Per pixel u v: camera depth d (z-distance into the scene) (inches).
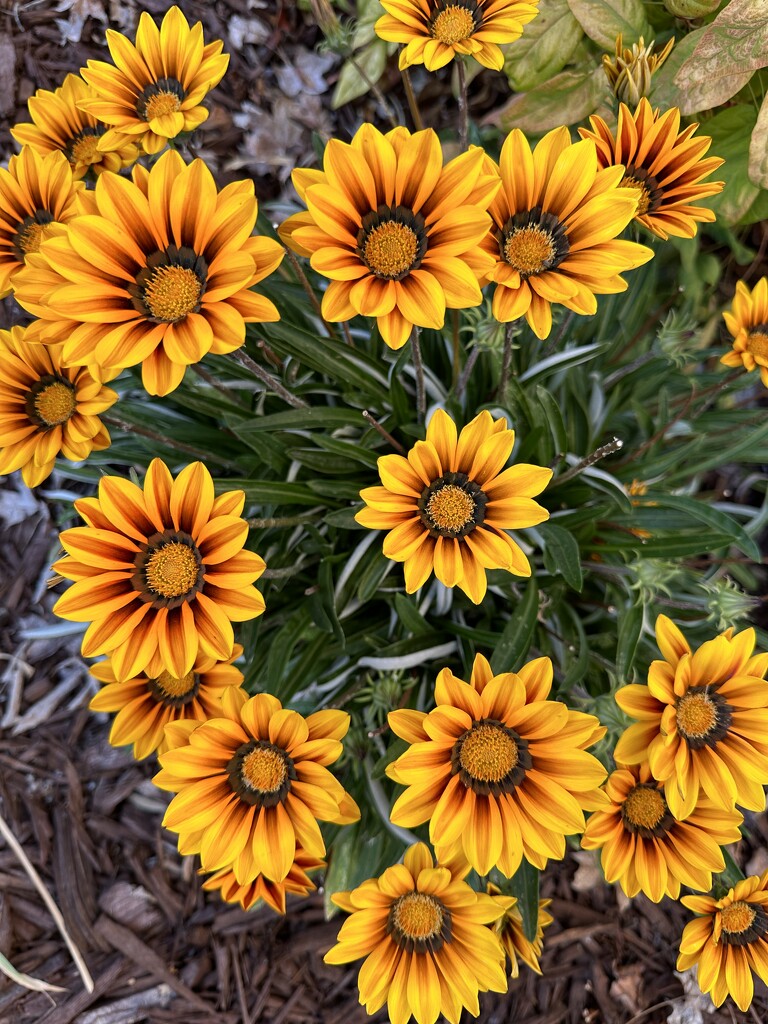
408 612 17.8
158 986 21.5
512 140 12.5
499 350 17.4
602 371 23.0
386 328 12.5
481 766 13.0
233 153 27.3
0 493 24.8
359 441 19.1
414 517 13.3
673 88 20.0
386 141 12.2
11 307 25.2
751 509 24.5
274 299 20.1
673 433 21.7
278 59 28.0
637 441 23.1
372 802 18.9
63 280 13.0
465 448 13.1
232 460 20.2
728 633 13.5
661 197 15.3
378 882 13.7
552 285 12.6
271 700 13.3
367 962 13.8
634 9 20.5
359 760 19.0
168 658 12.5
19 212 15.5
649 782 14.3
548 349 19.5
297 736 13.3
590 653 19.0
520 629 16.4
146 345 12.2
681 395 23.6
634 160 14.9
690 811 12.9
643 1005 22.0
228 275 12.1
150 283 12.4
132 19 26.9
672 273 26.8
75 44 26.6
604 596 20.7
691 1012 22.0
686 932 15.0
